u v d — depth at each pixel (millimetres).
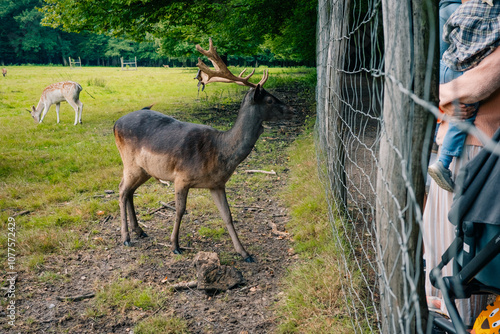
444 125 2422
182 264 3957
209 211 5207
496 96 2160
